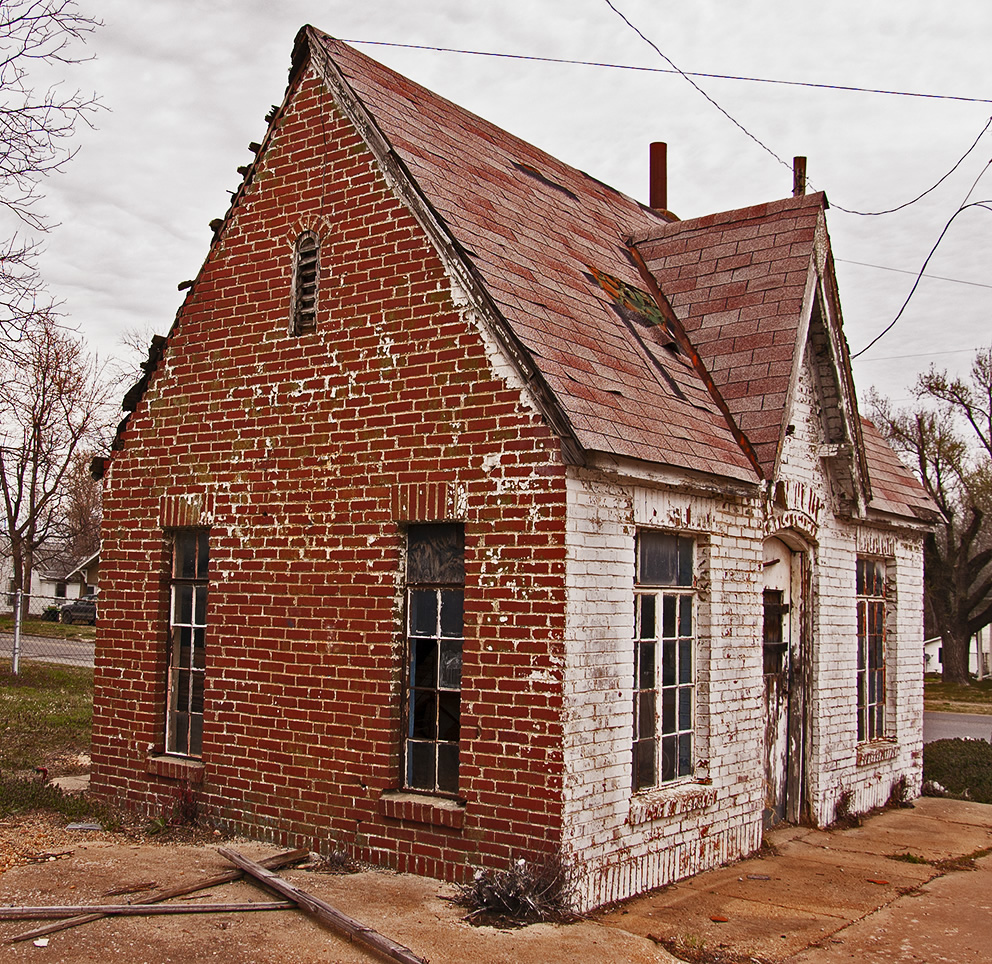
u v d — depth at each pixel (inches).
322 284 335.0
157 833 333.7
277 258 350.0
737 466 339.0
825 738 422.0
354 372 322.3
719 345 400.2
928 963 252.8
